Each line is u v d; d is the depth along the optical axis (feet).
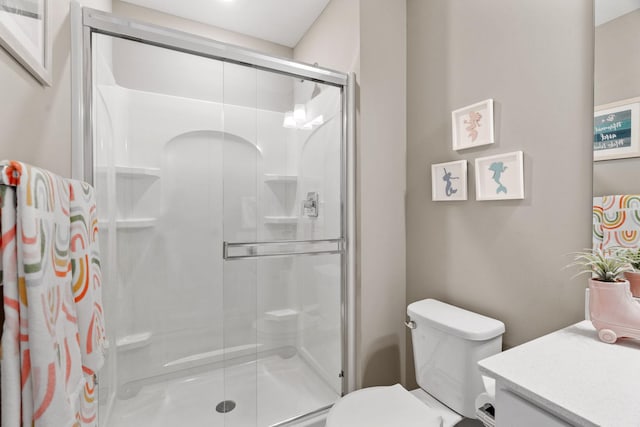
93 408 2.73
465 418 4.67
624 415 1.95
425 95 5.73
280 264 5.63
